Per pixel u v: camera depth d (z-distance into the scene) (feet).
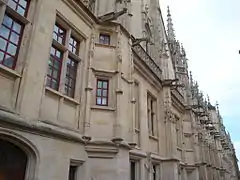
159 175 51.98
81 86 33.04
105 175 30.30
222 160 147.64
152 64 59.31
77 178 28.91
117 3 46.50
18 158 22.97
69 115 29.94
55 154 25.45
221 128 187.01
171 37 101.86
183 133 77.20
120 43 39.06
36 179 22.52
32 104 23.99
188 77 98.02
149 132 51.85
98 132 32.22
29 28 26.02
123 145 32.68
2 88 21.91
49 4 29.14
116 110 33.99
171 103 64.39
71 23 32.76
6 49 23.53
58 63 30.66
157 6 79.87
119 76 36.14
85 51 35.24
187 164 73.61
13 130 21.22
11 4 24.98
